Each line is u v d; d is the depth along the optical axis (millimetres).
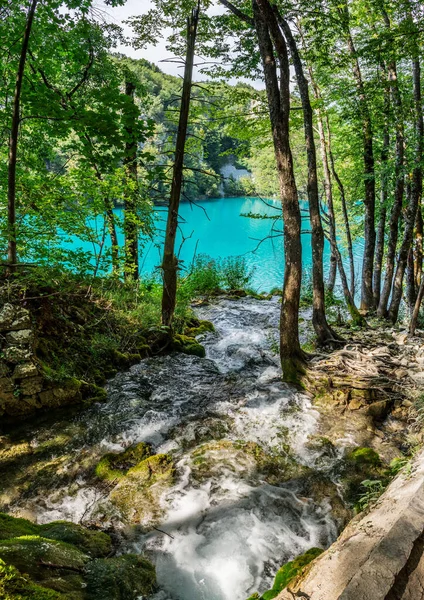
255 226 37062
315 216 7223
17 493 3816
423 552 1864
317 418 5168
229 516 3605
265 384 6023
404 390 5488
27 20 5145
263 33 5562
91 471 4188
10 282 5473
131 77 8367
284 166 5773
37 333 5410
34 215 6750
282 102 5898
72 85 7371
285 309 6078
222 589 2916
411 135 9898
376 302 11180
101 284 7977
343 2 8039
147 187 8445
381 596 1633
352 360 6129
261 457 4418
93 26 6137
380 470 4152
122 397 5582
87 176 7156
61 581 2299
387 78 9750
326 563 1959
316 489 3947
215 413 5312
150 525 3480
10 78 6227
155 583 2879
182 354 7266
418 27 7242
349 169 13664
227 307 11359
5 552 2352
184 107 6387
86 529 3264
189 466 4242
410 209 9461
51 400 5039
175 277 7090
